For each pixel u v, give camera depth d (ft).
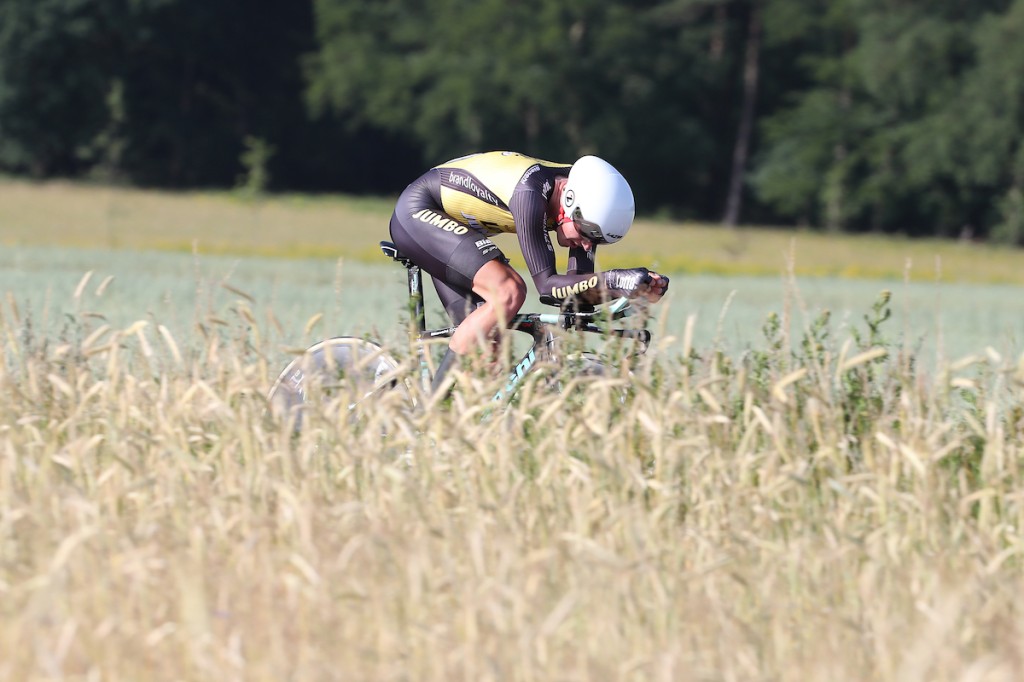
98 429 50.65
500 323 51.19
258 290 150.20
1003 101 520.01
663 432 47.14
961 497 46.96
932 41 525.34
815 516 43.65
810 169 579.89
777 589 38.65
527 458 47.73
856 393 53.06
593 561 36.55
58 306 108.37
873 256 412.98
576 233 55.26
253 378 51.13
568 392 47.16
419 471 45.75
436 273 57.82
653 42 595.88
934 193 560.20
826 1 599.57
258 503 44.04
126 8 642.63
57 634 33.60
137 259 219.82
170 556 38.27
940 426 47.57
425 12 624.18
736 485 45.60
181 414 50.26
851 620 35.99
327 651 33.83
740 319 135.44
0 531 39.17
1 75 638.12
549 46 567.18
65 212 406.82
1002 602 37.55
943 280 309.42
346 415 48.42
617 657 34.12
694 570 39.24
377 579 37.40
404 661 33.35
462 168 58.03
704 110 647.15
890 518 43.86
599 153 593.42
